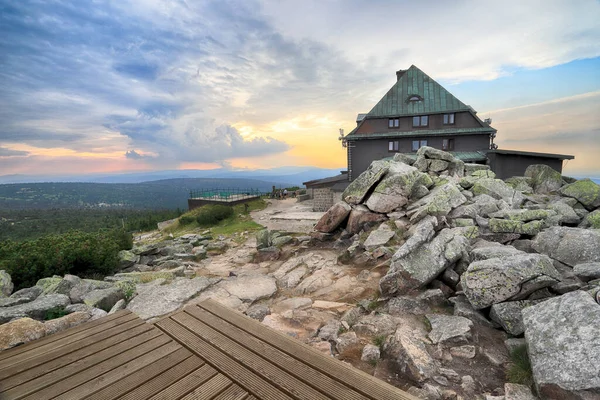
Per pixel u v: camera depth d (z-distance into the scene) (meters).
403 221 12.44
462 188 13.80
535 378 3.97
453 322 6.04
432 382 4.55
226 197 40.00
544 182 16.44
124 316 4.21
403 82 37.47
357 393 2.68
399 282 7.91
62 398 2.67
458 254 8.02
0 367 3.09
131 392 2.75
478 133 33.53
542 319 4.66
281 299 9.08
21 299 7.75
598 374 3.54
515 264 6.09
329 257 12.81
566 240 7.45
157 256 17.31
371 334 6.24
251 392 2.75
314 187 33.53
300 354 3.27
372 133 36.41
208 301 4.64
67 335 3.72
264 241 16.94
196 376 2.96
